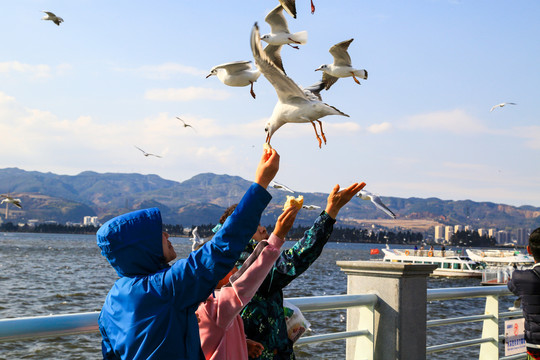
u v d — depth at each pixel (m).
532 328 5.28
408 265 5.13
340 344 23.91
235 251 2.46
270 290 3.29
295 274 3.26
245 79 4.57
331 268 109.12
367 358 5.30
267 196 2.55
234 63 4.54
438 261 85.62
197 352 2.51
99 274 70.19
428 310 41.66
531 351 5.30
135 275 2.54
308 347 23.06
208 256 2.44
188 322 2.46
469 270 83.25
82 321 3.20
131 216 2.57
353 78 5.61
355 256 189.88
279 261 3.27
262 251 2.85
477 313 40.56
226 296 2.80
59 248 159.25
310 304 4.55
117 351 2.48
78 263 92.50
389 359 5.21
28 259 97.31
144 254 2.53
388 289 5.25
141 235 2.53
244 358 2.96
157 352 2.38
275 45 4.73
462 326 31.47
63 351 21.08
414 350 5.30
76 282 57.69
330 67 5.58
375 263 5.26
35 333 3.03
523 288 5.31
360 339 5.38
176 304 2.42
